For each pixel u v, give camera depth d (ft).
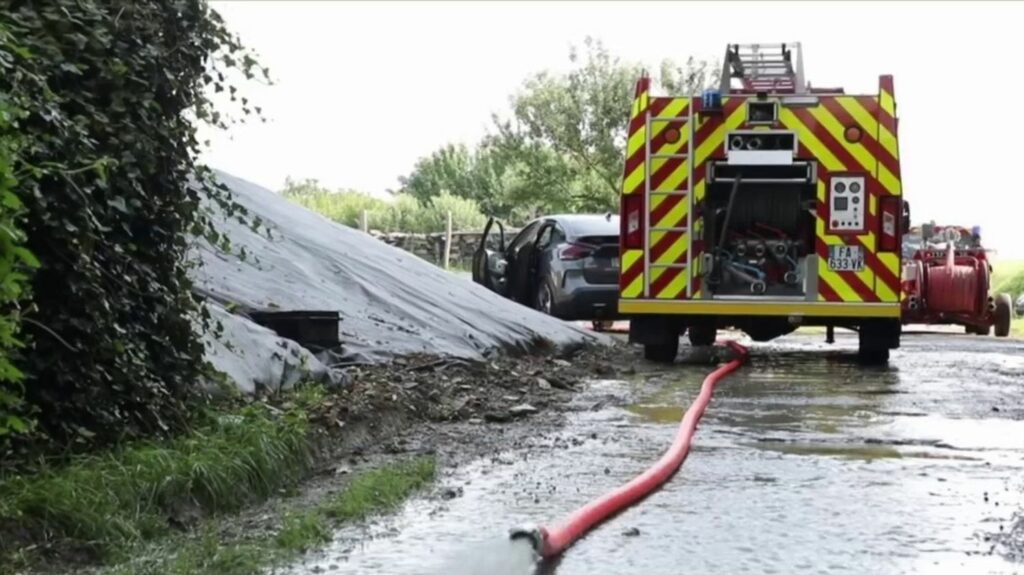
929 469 21.57
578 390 33.71
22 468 17.30
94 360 19.06
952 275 66.03
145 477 17.46
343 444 23.22
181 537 16.65
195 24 21.57
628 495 18.74
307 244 38.86
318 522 17.15
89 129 19.47
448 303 40.70
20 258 15.72
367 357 32.04
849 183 40.37
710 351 47.62
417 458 22.17
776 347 50.98
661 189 41.09
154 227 21.03
